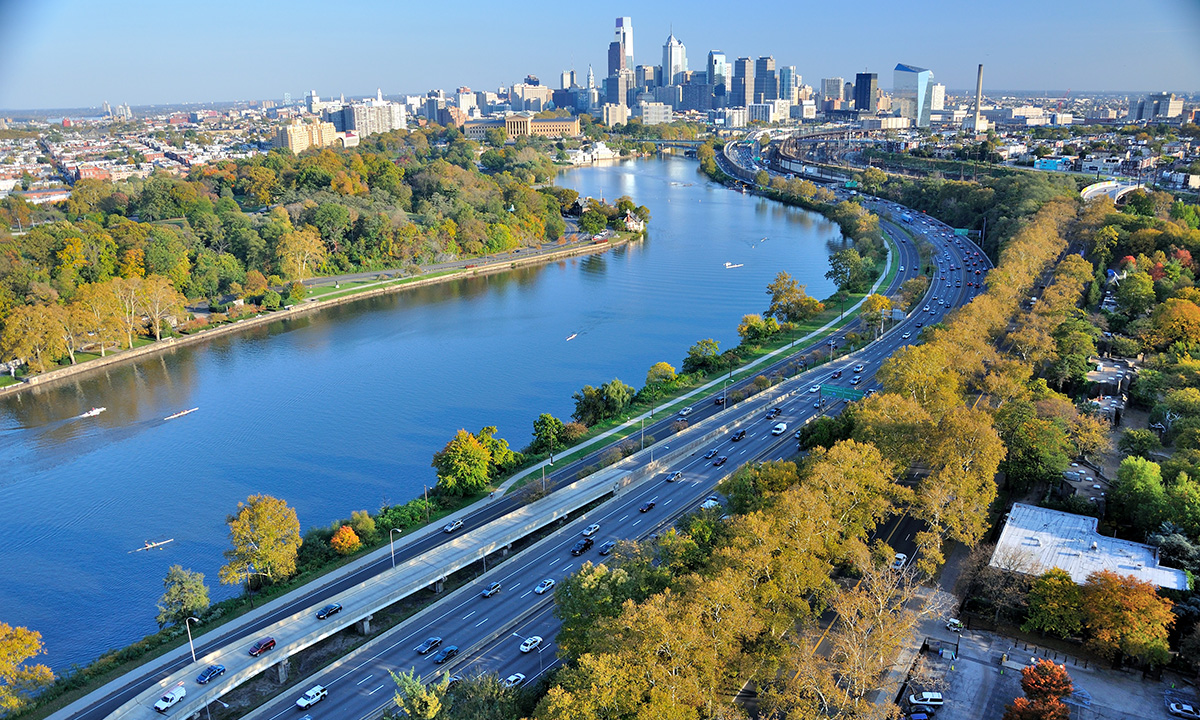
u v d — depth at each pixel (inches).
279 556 7869.1
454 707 5546.3
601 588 6195.9
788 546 6412.4
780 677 5674.2
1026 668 5600.4
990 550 7052.2
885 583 6190.9
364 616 7199.8
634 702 5049.2
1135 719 5403.5
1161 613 5802.2
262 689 6530.5
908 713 5590.6
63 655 7534.5
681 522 7869.1
